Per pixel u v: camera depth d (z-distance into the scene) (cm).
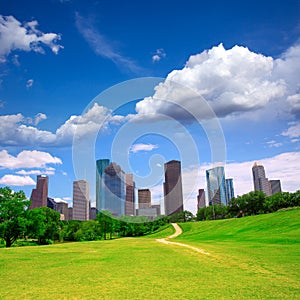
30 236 4406
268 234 3131
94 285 953
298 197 7250
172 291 866
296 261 1284
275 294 814
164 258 1488
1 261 1488
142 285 941
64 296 839
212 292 847
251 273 1076
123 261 1430
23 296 846
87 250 1991
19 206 4028
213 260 1375
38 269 1255
